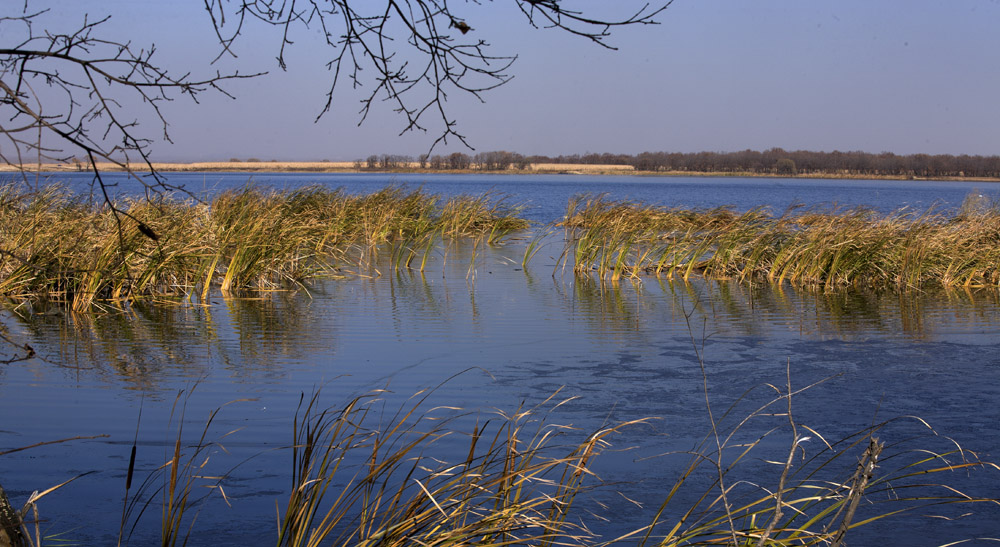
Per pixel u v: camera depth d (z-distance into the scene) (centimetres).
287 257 1255
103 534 385
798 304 1068
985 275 1318
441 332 851
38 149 217
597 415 571
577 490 372
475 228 2116
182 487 439
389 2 279
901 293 1185
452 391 624
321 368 688
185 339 801
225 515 407
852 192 5634
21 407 567
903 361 739
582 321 924
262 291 1130
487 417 559
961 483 461
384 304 1030
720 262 1378
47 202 1185
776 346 802
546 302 1061
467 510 346
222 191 1622
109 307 969
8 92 217
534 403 596
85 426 530
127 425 533
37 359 705
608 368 705
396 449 491
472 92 287
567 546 351
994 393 634
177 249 1074
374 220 1930
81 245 1028
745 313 992
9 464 464
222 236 1172
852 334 863
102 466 464
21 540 250
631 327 890
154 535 385
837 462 489
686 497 439
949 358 751
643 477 464
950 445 519
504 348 776
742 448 513
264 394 607
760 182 9175
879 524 407
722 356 757
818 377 681
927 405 604
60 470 457
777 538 371
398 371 680
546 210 3186
